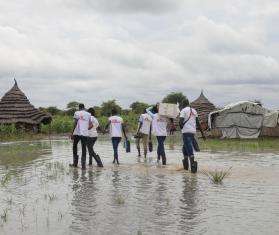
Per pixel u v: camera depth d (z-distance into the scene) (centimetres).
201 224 788
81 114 1628
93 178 1342
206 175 1391
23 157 2039
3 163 1781
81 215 858
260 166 1623
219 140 3225
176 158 1952
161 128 1686
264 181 1265
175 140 3416
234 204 952
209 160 1844
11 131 3675
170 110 1681
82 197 1035
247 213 870
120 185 1202
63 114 7231
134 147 2667
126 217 839
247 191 1103
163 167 1611
